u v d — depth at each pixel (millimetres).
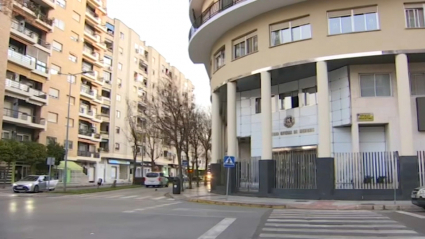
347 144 21797
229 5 23969
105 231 9141
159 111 45625
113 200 21109
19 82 39281
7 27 37094
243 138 28031
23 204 16875
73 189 33812
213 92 28438
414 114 20484
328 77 22734
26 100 40500
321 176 20031
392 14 20062
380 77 21328
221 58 27375
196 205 18141
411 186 18812
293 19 22219
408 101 19375
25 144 37250
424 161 19016
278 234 8844
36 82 43281
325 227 10039
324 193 19844
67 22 49250
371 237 8438
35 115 43031
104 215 12805
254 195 22531
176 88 43500
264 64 22781
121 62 67438
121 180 66875
